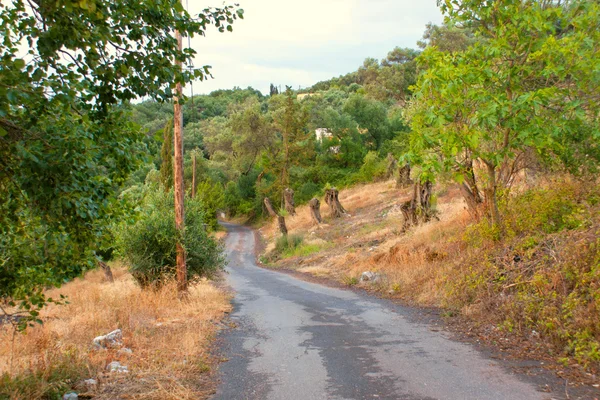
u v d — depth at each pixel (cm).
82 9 396
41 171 375
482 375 585
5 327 850
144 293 1337
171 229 1491
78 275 539
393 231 2548
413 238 1894
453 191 2877
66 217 418
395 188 4156
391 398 518
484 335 796
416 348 743
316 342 818
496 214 1139
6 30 402
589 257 766
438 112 897
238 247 4406
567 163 1193
